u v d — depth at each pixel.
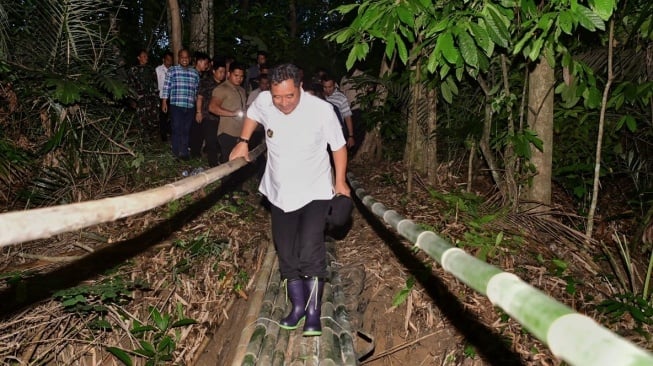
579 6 3.94
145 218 5.74
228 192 6.65
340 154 3.33
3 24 5.94
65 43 6.20
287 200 3.36
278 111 3.29
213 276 5.02
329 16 18.69
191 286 4.85
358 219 6.38
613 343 0.91
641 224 5.93
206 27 11.20
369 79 7.35
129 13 12.46
